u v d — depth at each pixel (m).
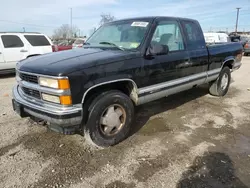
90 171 2.65
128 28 3.75
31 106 2.81
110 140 3.15
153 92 3.58
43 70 2.67
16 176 2.55
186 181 2.48
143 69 3.31
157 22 3.65
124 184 2.44
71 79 2.57
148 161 2.85
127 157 2.94
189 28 4.34
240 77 8.58
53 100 2.65
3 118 4.16
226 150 3.12
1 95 5.80
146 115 4.40
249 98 5.65
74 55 3.13
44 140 3.36
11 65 8.80
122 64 3.04
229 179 2.51
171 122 4.08
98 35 4.20
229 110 4.73
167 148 3.17
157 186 2.40
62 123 2.61
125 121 3.28
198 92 6.12
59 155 2.97
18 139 3.38
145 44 3.37
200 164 2.79
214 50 4.91
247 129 3.81
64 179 2.51
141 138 3.46
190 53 4.18
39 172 2.62
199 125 3.96
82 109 2.73
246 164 2.80
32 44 9.36
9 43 8.75
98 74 2.79
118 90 3.21
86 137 3.05
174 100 5.39
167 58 3.68
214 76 5.14
